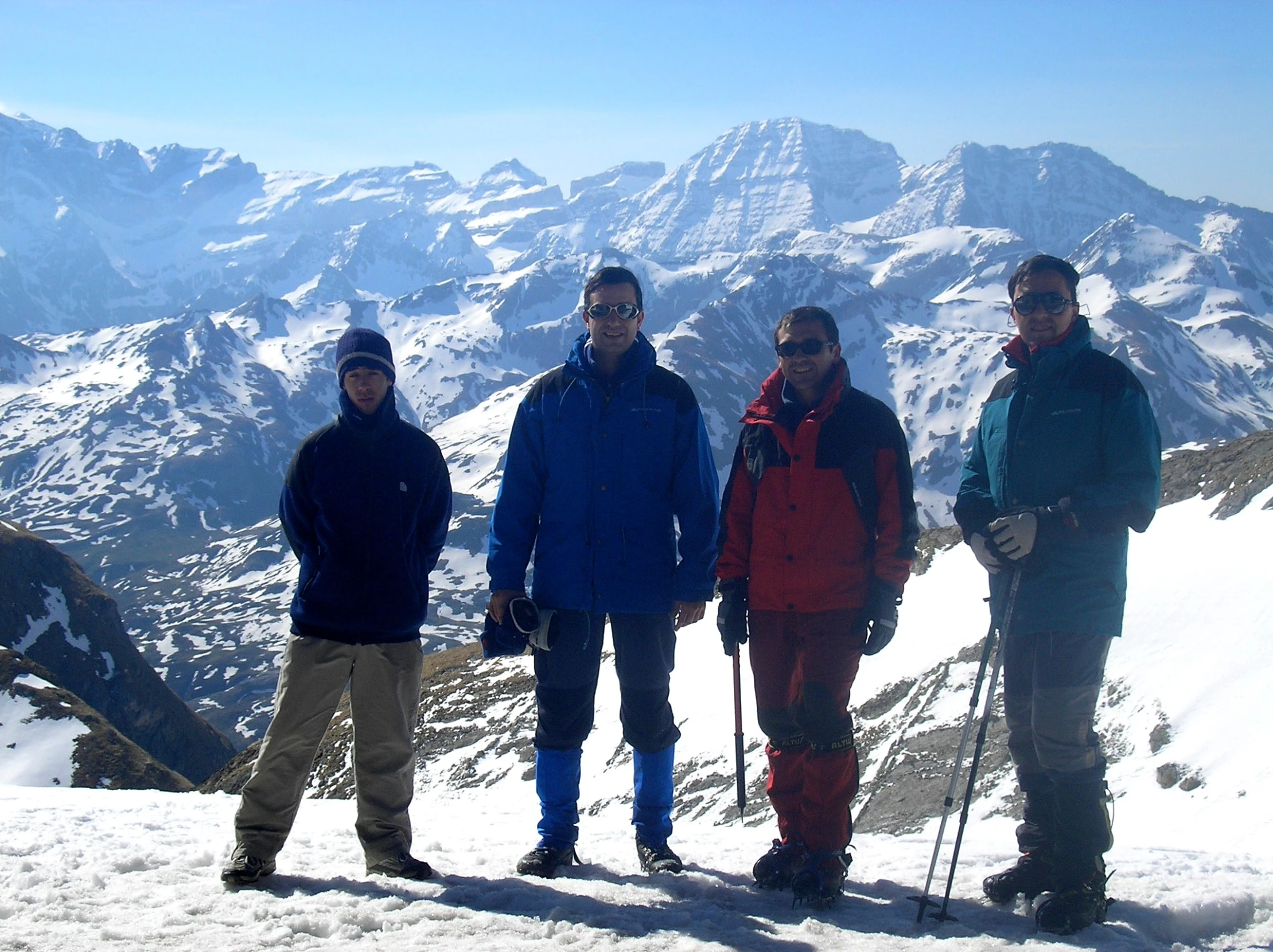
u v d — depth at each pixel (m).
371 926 5.08
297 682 6.16
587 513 6.55
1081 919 5.34
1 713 86.12
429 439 6.48
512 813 10.82
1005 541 5.60
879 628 6.14
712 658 46.44
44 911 5.21
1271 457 45.25
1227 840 23.86
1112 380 5.77
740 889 6.13
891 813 28.89
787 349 6.21
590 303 6.56
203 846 6.88
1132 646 36.81
